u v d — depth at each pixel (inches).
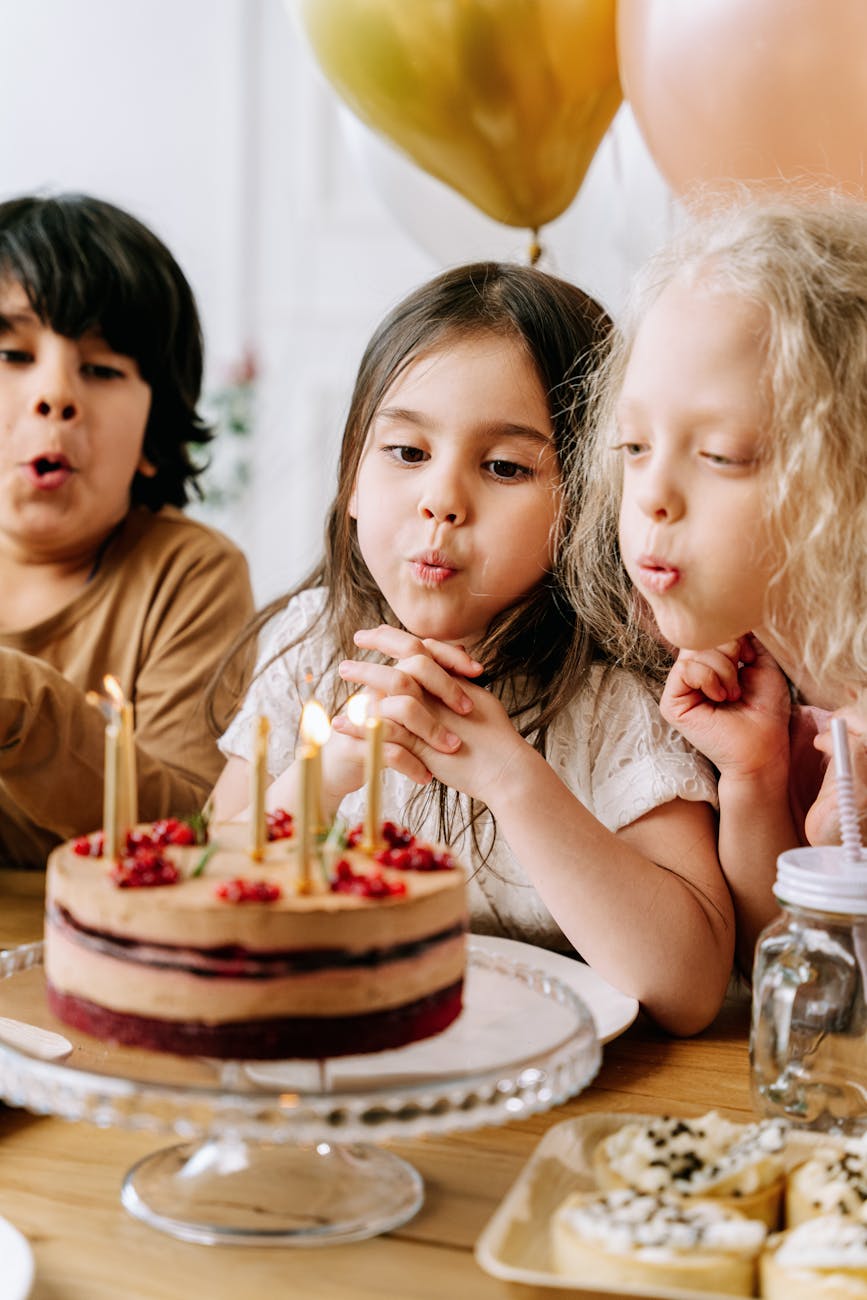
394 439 37.8
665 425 29.2
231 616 58.2
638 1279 21.7
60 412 52.7
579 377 38.2
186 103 136.1
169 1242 23.8
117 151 138.6
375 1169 26.3
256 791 26.9
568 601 39.5
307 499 134.0
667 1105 29.5
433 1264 23.3
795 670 34.7
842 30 38.9
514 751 34.4
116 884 24.9
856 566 29.2
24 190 141.9
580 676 39.4
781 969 27.9
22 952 32.3
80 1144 27.3
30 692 46.9
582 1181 25.2
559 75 48.1
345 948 24.1
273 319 135.6
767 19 39.7
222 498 131.1
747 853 35.9
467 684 35.4
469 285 38.7
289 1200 24.9
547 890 33.9
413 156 51.6
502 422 37.0
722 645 32.7
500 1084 24.0
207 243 136.8
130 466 56.0
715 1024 34.9
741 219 31.1
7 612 57.9
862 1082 27.6
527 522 37.5
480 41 46.7
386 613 43.4
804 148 40.7
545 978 30.6
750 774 35.2
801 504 28.8
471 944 36.3
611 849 34.1
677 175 44.9
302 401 134.3
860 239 30.2
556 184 51.4
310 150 132.8
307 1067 26.6
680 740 38.4
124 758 28.1
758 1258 22.3
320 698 44.5
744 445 28.6
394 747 34.8
